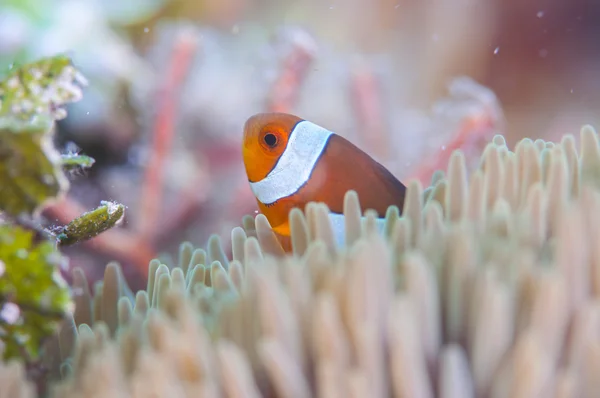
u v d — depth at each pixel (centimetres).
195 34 53
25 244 24
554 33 76
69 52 27
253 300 24
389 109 57
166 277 27
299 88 54
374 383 22
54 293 25
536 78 77
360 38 81
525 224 25
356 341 22
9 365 23
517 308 23
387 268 23
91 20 55
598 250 23
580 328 22
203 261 30
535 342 22
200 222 50
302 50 52
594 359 22
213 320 24
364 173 28
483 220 25
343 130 57
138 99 51
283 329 23
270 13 80
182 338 23
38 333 25
